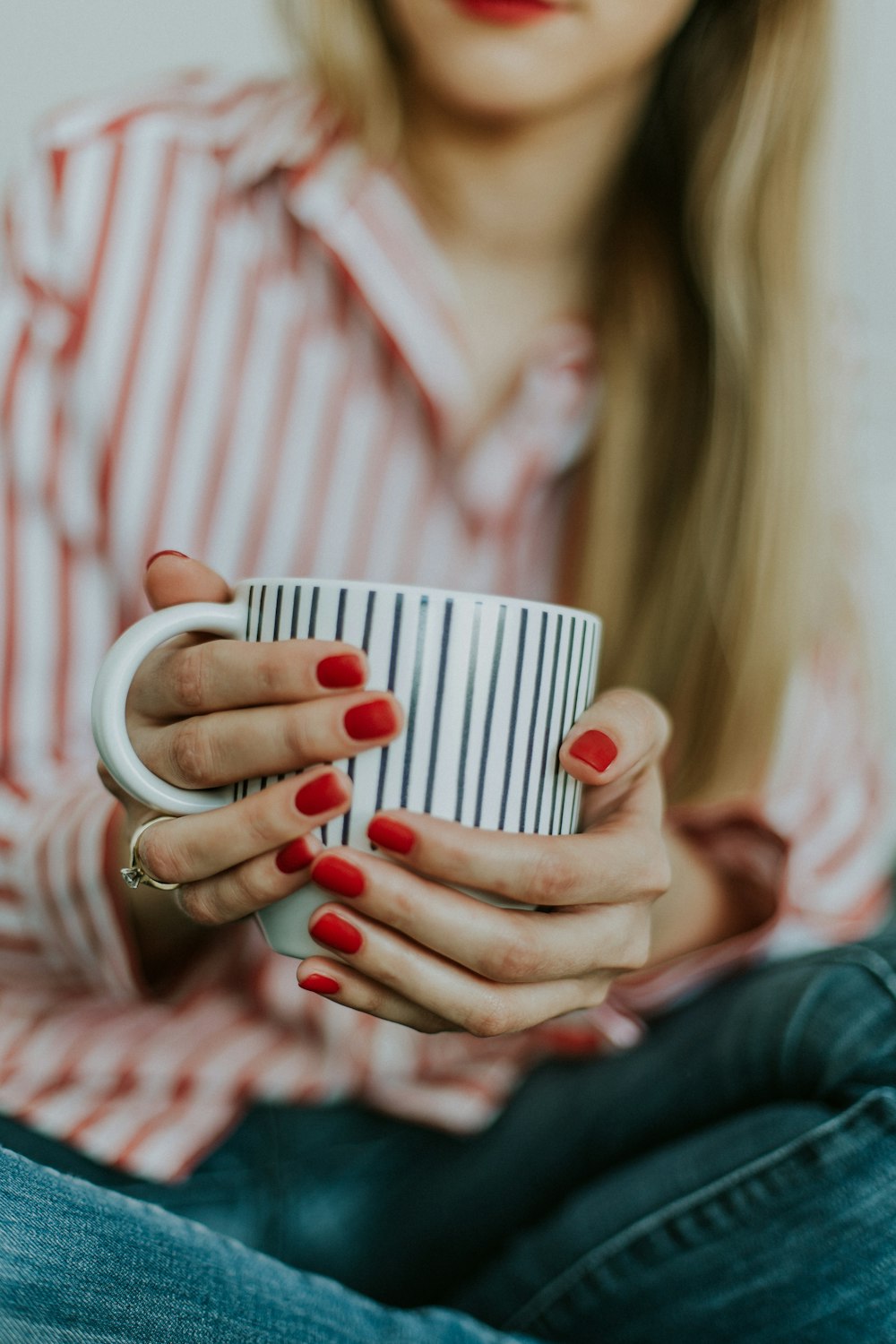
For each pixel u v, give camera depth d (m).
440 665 0.47
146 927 0.70
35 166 0.95
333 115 0.97
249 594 0.50
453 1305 0.74
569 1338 0.67
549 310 1.03
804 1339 0.62
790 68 0.99
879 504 1.30
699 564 0.99
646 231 1.03
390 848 0.47
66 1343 0.50
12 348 0.91
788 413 0.99
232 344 0.96
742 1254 0.62
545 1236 0.69
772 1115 0.63
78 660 0.92
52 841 0.71
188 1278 0.53
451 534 0.99
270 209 0.97
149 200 0.94
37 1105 0.78
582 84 0.88
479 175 0.96
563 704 0.51
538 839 0.48
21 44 1.34
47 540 0.91
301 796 0.46
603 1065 0.82
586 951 0.50
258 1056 0.83
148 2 1.37
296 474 0.97
